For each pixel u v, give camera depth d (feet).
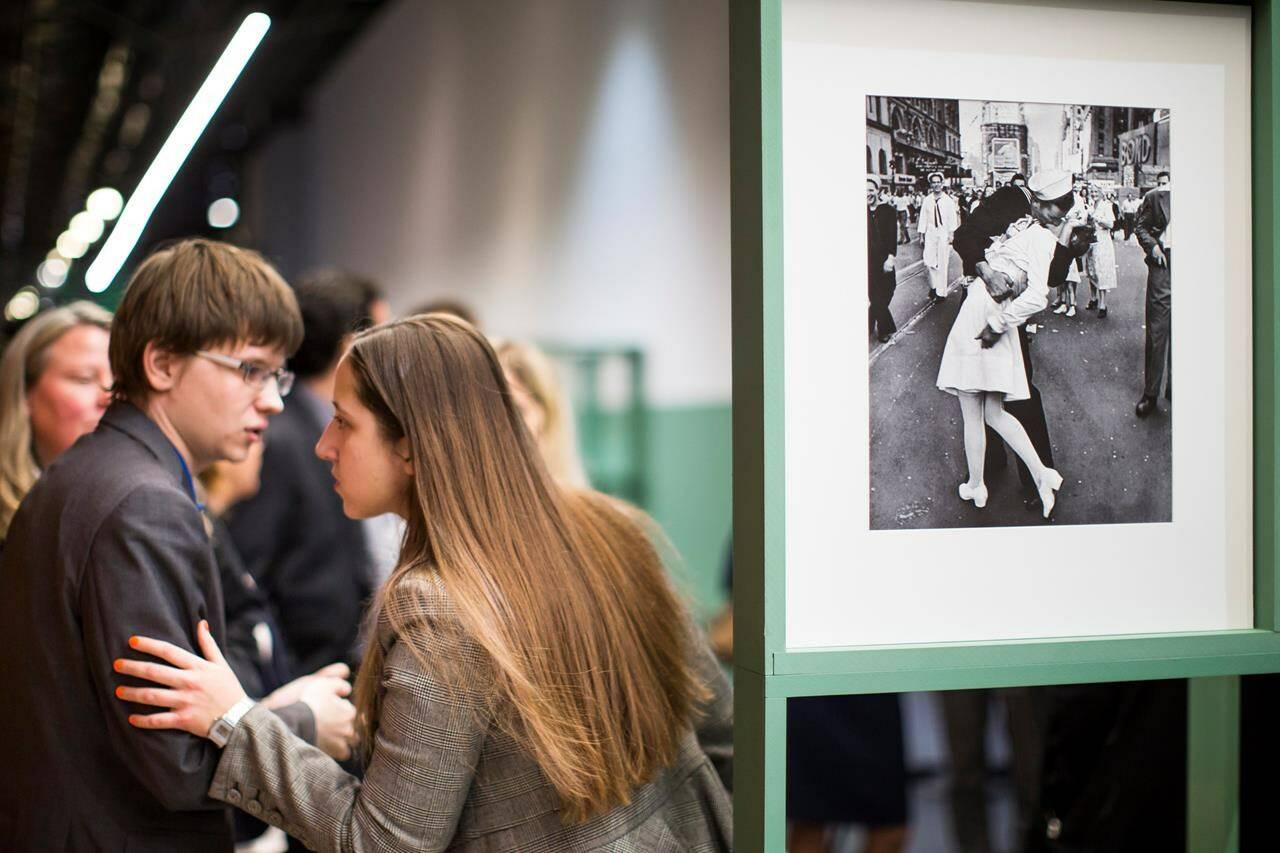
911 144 3.81
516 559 4.59
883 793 9.78
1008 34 3.91
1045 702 6.38
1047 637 3.91
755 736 3.70
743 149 3.79
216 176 58.29
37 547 4.95
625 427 19.07
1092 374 3.97
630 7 18.65
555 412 9.00
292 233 44.57
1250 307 4.14
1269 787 5.10
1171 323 4.06
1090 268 3.98
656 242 17.99
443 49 27.61
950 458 3.83
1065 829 6.33
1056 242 3.94
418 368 4.77
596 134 19.94
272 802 4.55
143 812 4.88
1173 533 4.05
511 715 4.43
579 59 20.52
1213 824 5.01
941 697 14.98
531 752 4.42
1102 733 6.25
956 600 3.83
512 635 4.42
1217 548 4.09
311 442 9.78
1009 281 3.89
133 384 5.29
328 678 5.71
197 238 5.50
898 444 3.79
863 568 3.75
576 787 4.33
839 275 3.74
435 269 28.40
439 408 4.74
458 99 26.58
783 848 3.62
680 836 5.00
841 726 9.78
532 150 22.63
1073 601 3.94
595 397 20.03
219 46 31.53
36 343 7.44
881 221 3.78
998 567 3.87
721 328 16.12
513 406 4.99
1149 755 5.92
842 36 3.76
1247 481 4.12
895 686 3.71
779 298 3.64
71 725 4.82
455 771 4.34
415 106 29.78
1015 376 3.90
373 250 34.06
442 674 4.32
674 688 4.94
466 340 4.93
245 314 5.25
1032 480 3.91
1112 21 4.01
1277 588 4.05
